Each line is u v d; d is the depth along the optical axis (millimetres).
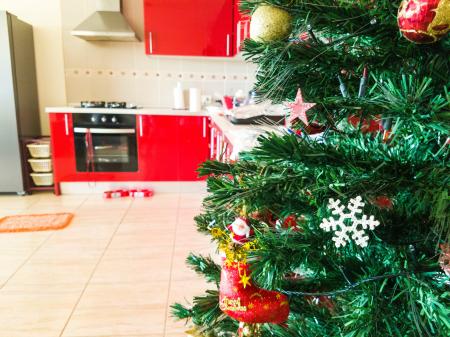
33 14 3537
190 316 706
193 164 3479
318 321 569
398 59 449
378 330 421
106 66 3709
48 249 2207
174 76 3809
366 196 383
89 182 3428
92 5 3557
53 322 1506
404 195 404
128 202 3191
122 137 3348
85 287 1779
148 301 1666
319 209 410
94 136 3303
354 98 415
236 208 456
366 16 426
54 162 3314
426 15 333
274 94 521
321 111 447
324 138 468
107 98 3771
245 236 499
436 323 392
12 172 3305
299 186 393
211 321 619
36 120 3623
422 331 405
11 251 2174
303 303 588
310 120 467
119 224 2648
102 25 3291
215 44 3438
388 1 404
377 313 418
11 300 1659
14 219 2699
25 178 3371
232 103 3133
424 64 422
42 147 3361
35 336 1419
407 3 349
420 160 397
